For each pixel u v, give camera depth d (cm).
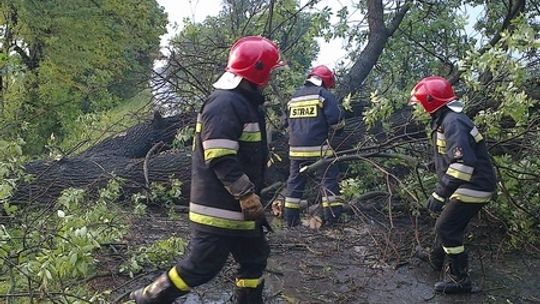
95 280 380
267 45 276
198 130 271
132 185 557
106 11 1866
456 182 352
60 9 1719
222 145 254
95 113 702
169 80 624
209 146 254
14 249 352
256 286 299
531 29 407
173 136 668
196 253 271
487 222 488
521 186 468
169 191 548
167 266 386
